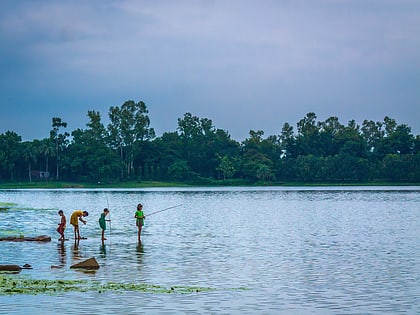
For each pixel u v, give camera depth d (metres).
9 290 20.45
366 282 22.03
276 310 18.03
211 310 18.02
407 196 101.88
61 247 32.25
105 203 84.62
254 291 20.56
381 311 17.88
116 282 22.09
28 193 134.00
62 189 171.88
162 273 23.97
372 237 36.78
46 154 196.62
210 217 55.75
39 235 38.66
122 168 195.75
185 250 30.89
